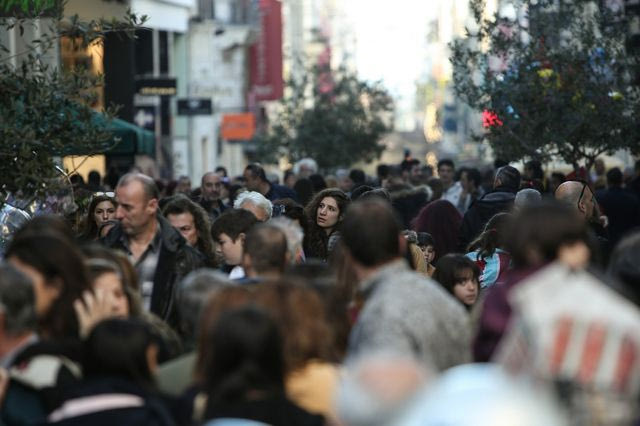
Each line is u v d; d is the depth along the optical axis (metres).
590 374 9.32
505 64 42.75
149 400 11.38
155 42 88.62
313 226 25.14
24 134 21.53
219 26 103.31
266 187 36.19
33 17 23.58
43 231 13.92
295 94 88.69
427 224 31.12
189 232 20.66
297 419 10.80
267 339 10.88
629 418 9.35
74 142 22.80
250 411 10.70
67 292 13.30
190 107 79.50
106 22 24.17
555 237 11.82
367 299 13.16
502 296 12.26
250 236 14.57
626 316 9.66
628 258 12.54
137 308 14.73
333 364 12.56
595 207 25.41
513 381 7.59
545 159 41.06
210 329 11.76
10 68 23.55
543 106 40.50
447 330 12.76
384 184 45.91
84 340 11.66
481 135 44.00
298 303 12.45
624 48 40.84
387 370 8.43
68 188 24.64
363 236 13.09
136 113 69.88
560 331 9.54
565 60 40.47
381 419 8.29
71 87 22.70
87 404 11.26
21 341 12.41
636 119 40.16
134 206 18.36
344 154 84.69
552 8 41.72
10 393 12.20
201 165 100.31
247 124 93.75
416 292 12.77
